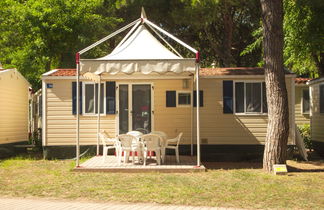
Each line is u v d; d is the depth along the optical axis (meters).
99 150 14.57
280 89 11.61
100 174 10.84
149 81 14.73
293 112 14.45
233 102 14.56
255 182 9.82
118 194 8.33
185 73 14.11
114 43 24.55
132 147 11.68
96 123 14.61
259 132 14.51
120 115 14.66
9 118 16.02
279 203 7.69
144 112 14.71
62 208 7.15
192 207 7.32
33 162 13.66
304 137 17.72
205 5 20.00
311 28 17.11
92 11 21.41
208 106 14.64
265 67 11.86
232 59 24.39
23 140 17.50
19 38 21.53
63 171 11.45
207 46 26.23
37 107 19.41
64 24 19.70
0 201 7.78
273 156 11.55
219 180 10.02
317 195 8.41
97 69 10.80
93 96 14.69
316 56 18.58
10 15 20.45
